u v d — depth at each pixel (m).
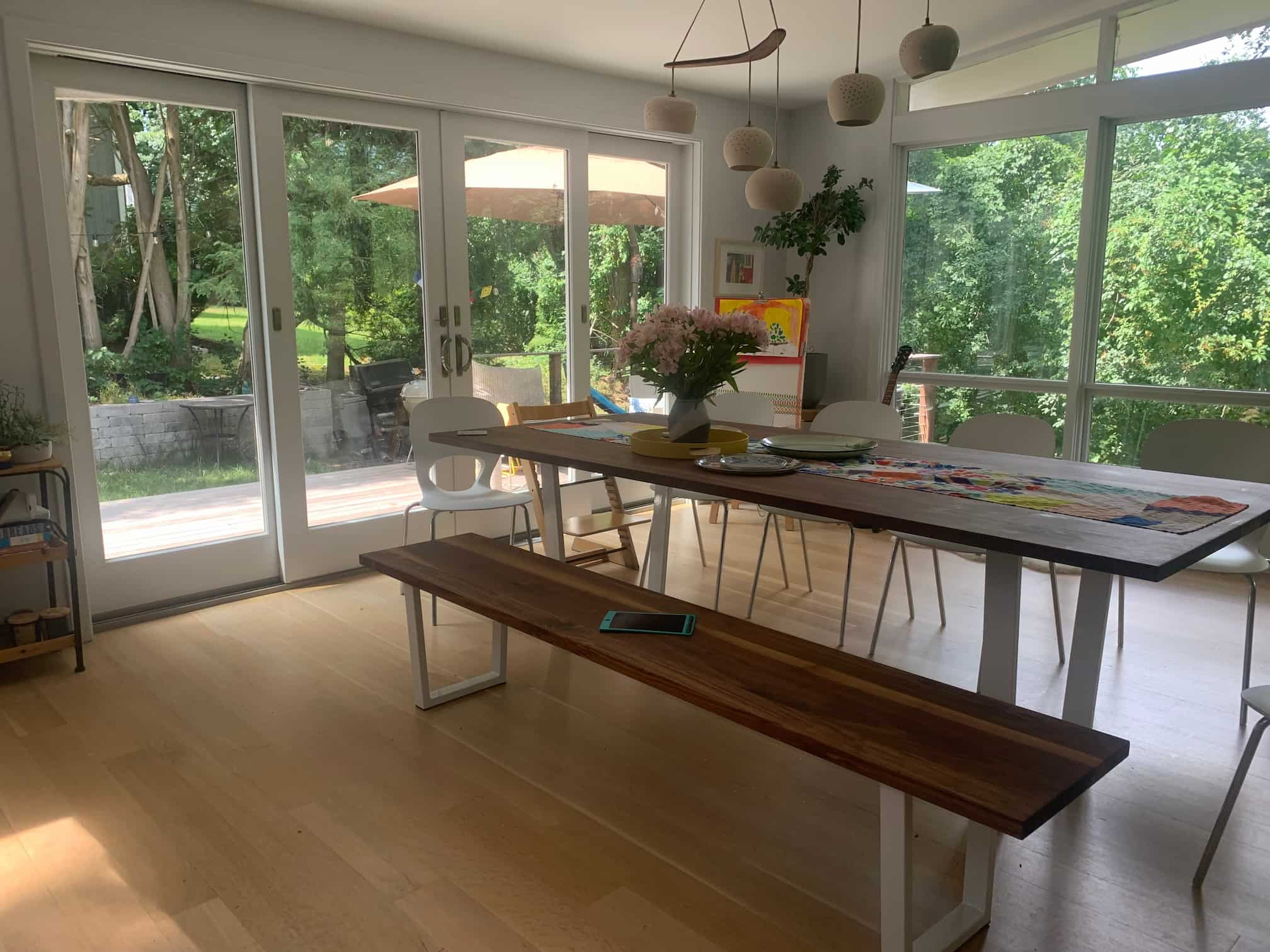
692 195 5.34
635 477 2.62
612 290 5.12
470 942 1.78
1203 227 4.12
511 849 2.09
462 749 2.55
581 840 2.12
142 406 3.59
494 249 4.55
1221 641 3.33
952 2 3.85
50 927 1.83
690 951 1.76
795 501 2.19
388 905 1.89
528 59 4.43
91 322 3.44
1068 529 1.87
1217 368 4.16
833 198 5.27
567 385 4.96
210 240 3.69
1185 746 2.56
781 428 3.54
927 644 3.28
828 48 4.41
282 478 3.93
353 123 3.99
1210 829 2.17
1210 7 3.97
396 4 3.61
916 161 5.20
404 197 4.19
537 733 2.65
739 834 2.16
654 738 2.63
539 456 2.93
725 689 1.79
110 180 3.43
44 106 3.24
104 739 2.61
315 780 2.38
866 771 1.51
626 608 2.30
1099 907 1.89
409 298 4.27
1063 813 2.24
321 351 4.02
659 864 2.04
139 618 3.57
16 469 2.98
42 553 2.97
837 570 4.19
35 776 2.41
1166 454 3.14
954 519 1.96
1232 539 1.86
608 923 1.83
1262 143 3.91
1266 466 2.94
